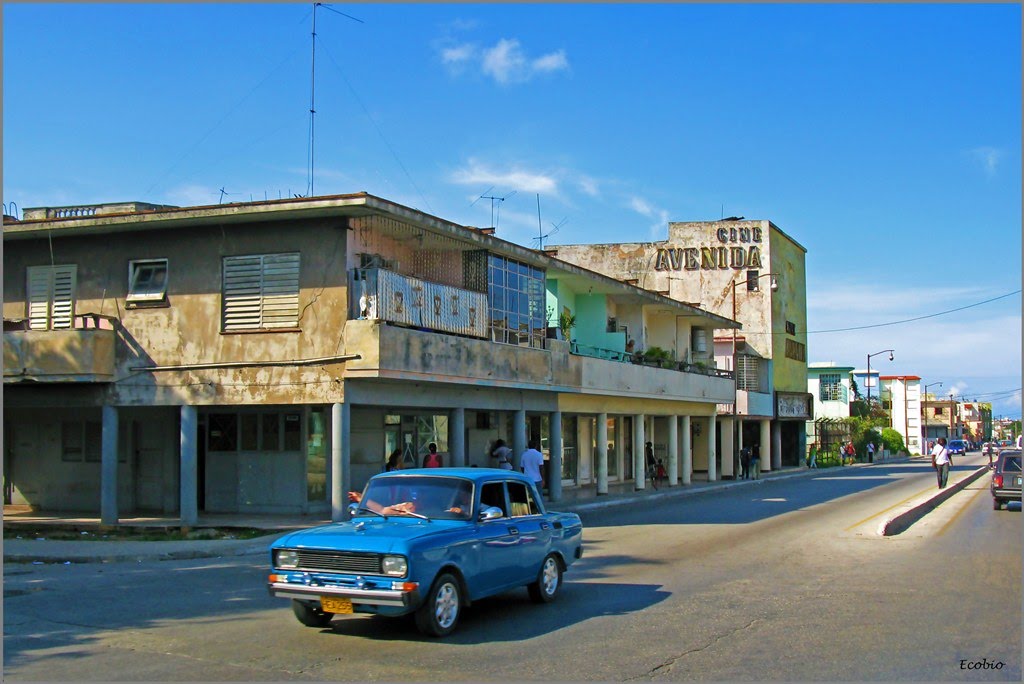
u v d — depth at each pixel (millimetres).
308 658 8789
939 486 35781
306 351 20719
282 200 19984
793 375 65875
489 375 24484
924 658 8781
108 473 21766
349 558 9383
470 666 8492
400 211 20641
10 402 22531
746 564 15453
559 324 31953
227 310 21406
